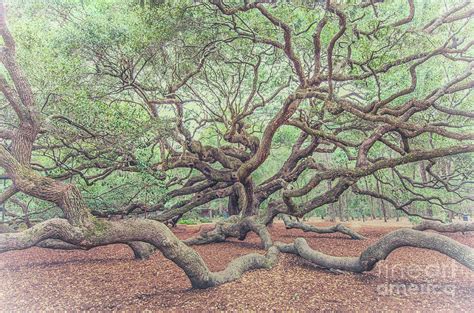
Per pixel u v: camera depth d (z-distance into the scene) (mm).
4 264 10102
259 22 11781
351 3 9461
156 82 13625
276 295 6641
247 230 13453
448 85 9781
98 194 16156
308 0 9320
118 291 7109
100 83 12523
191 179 17562
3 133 9305
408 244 7082
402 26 11133
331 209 26578
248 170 13828
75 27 10492
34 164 13016
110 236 6367
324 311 5746
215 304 6199
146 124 11672
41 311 6008
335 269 8375
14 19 10719
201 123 15664
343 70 12500
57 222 6207
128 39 10656
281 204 13211
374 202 30562
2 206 15188
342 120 15102
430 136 13680
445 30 11961
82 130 11430
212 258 10508
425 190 18359
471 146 8984
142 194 15414
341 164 17578
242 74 16188
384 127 11492
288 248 10492
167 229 6844
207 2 10727
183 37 11992
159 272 8719
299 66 11055
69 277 8352
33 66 9867
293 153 17031
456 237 14133
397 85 13055
